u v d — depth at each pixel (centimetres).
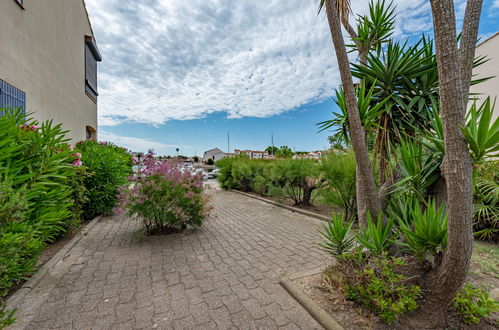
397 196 223
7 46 531
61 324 172
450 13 126
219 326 172
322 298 200
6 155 221
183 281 240
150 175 369
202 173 421
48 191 286
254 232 425
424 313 160
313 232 427
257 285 233
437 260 158
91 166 471
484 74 762
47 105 746
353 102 194
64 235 365
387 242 201
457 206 128
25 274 235
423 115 243
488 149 131
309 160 673
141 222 428
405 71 251
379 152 271
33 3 653
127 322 176
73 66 1015
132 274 254
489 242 349
